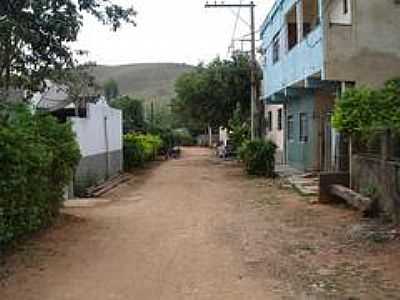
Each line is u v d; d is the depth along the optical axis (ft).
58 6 50.55
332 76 59.36
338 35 59.57
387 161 40.75
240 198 59.26
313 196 56.90
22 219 31.73
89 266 28.96
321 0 60.13
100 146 80.69
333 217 43.68
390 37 60.13
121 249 33.14
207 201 57.36
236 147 135.23
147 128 175.42
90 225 41.52
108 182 79.46
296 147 91.04
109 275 27.14
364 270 27.55
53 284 25.59
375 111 50.39
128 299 23.31
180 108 159.63
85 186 67.82
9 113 34.88
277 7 88.38
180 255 31.48
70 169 42.73
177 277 26.73
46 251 32.17
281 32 86.28
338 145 59.31
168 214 47.88
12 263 29.19
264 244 34.40
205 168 116.26
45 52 51.75
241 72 140.46
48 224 38.81
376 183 43.19
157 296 23.70
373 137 45.60
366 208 41.98
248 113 144.05
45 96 78.28
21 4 47.70
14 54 49.24
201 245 34.24
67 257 30.91
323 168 77.46
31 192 33.40
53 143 39.45
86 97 71.15
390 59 60.03
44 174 36.37
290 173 83.41
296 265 28.94
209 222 43.11
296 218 44.11
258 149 87.20
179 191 68.85
